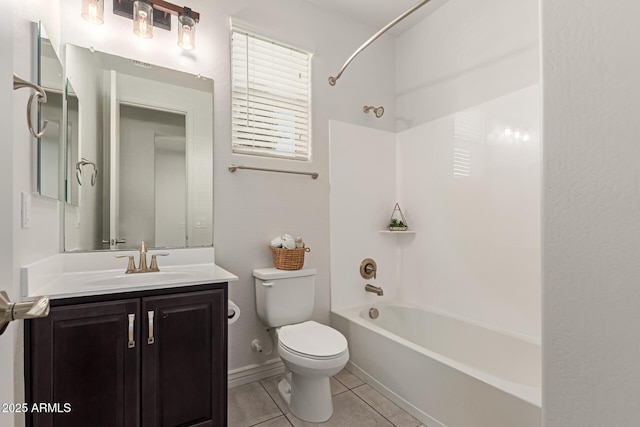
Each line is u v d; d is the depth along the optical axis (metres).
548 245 0.55
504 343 1.99
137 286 1.32
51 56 1.40
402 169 2.84
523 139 1.96
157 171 1.90
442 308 2.47
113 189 1.78
